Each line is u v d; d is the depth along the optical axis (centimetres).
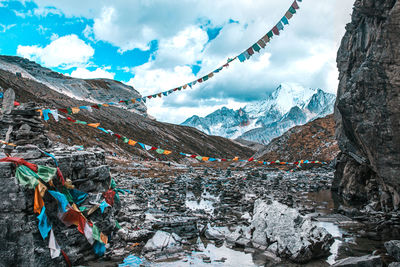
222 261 1295
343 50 3369
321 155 7300
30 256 997
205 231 1662
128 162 7050
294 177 5041
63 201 1109
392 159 1964
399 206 1984
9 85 13100
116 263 1238
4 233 984
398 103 1931
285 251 1343
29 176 1025
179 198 2922
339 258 1350
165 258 1306
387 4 2058
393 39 1958
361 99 2127
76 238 1170
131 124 16888
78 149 1553
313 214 2225
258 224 1593
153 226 1739
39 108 1430
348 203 2748
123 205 2203
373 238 1630
